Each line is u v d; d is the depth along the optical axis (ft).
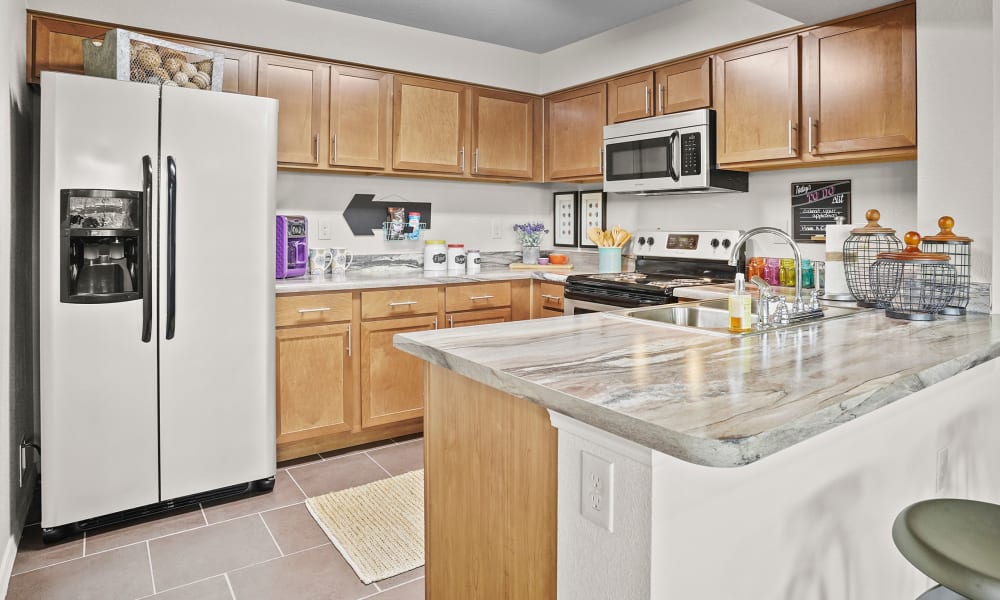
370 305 10.52
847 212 9.67
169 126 7.77
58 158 7.11
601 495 3.56
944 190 6.76
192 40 9.72
